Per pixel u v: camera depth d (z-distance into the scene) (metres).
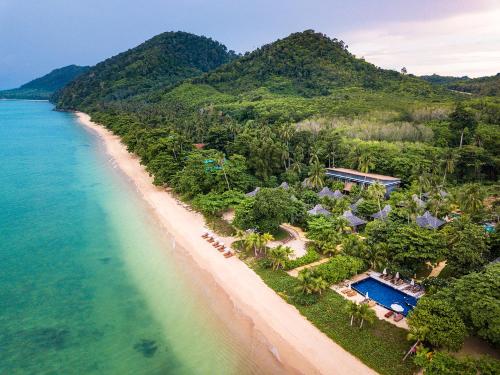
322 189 92.25
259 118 161.38
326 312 47.19
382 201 83.12
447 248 55.25
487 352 39.62
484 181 104.12
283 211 69.19
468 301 39.31
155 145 115.75
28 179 111.44
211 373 39.25
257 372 39.34
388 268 56.16
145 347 43.03
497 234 56.16
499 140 111.50
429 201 79.75
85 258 63.69
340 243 63.81
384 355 39.72
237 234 66.75
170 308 50.22
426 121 139.75
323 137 120.38
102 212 84.94
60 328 46.16
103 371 39.31
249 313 48.34
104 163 132.62
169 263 61.84
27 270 59.53
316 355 40.81
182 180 91.31
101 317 48.34
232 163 96.44
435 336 37.56
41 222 79.00
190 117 182.38
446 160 97.94
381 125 131.25
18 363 40.22
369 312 43.31
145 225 77.50
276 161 103.50
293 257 61.44
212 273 58.06
